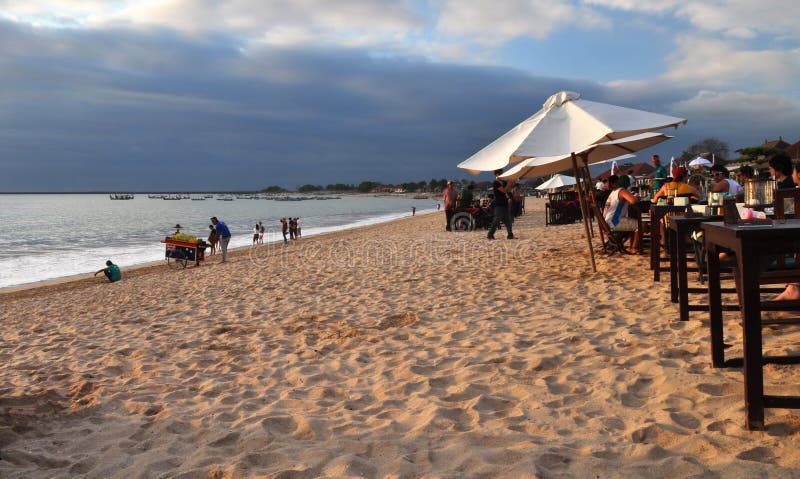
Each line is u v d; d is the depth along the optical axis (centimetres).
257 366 477
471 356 442
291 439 305
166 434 329
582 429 284
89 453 307
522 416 310
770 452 233
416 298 733
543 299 644
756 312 246
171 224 6341
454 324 565
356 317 646
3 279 2091
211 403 386
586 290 667
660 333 444
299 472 258
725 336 413
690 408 294
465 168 729
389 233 2517
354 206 14125
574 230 1569
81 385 441
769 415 265
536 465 240
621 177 1476
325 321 639
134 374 482
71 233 4812
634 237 929
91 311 960
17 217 8450
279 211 10869
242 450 297
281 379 435
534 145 672
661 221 732
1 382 487
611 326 487
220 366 486
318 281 970
